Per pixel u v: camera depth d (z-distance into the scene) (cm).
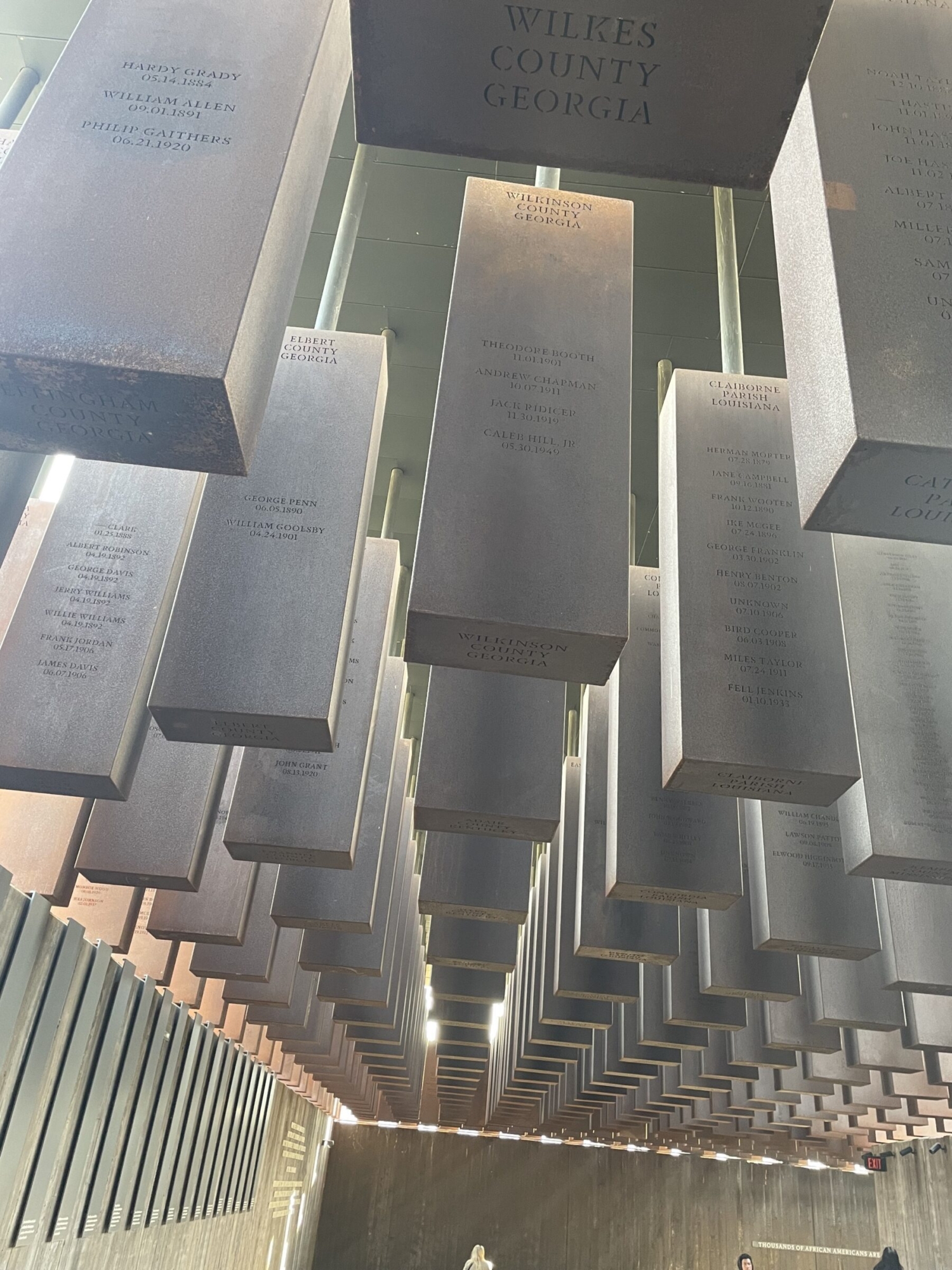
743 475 437
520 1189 2173
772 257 635
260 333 247
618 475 338
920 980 532
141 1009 820
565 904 789
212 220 247
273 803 496
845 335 246
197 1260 1143
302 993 937
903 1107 1236
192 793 515
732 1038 851
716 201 560
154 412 230
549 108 212
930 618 446
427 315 716
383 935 736
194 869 499
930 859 402
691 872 507
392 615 585
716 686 390
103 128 265
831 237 262
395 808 800
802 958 725
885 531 261
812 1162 2038
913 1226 1684
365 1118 2134
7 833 544
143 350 221
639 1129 1881
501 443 341
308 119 284
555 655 322
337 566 384
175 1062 939
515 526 324
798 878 541
